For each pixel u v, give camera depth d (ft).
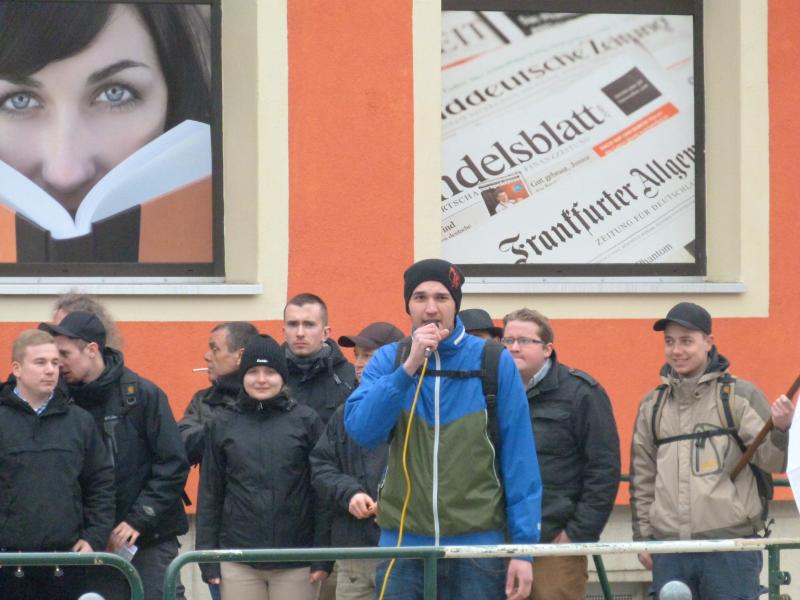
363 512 84.33
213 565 88.17
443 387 70.54
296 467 87.45
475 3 115.96
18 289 106.01
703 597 84.33
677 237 117.50
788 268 114.32
